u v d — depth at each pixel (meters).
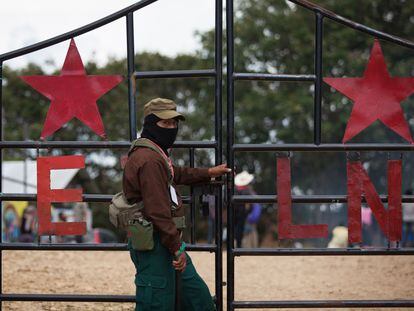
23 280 8.91
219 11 5.41
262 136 24.80
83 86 5.46
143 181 4.65
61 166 5.46
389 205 5.46
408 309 7.55
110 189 28.22
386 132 23.52
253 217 15.44
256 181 27.08
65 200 5.45
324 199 5.43
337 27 24.02
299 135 23.95
